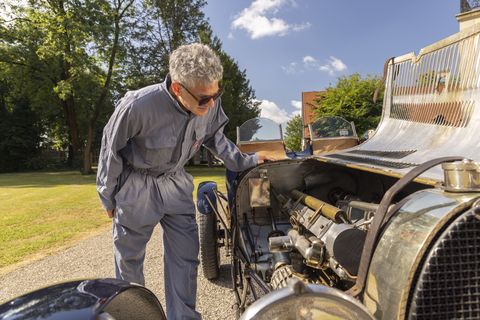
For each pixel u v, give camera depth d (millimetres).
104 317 1615
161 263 5645
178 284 2916
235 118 35594
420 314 1359
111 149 2531
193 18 33156
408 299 1387
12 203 12359
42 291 1817
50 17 26406
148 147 2582
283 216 3588
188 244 2930
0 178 26375
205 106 2414
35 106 35406
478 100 2275
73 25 25688
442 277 1354
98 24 26766
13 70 30797
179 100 2484
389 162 2459
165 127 2578
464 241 1353
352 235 1972
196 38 33906
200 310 4004
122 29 28906
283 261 2580
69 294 1755
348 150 3395
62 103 35281
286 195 3604
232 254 3318
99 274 5328
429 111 2727
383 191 3184
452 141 2344
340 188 3537
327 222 2453
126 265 2811
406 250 1434
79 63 26766
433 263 1347
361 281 1608
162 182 2783
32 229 8227
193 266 2953
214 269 4715
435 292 1354
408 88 3021
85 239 7320
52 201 12602
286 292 1304
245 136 4852
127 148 2697
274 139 4848
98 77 28969
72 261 5941
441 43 2633
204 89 2330
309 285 1333
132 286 1883
